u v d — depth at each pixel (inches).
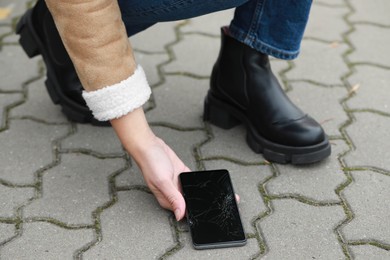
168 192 68.2
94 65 60.8
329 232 71.1
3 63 99.7
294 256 68.0
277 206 74.4
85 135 84.8
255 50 80.2
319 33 110.6
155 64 100.3
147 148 67.3
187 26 111.0
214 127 87.2
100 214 72.4
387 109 92.1
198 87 95.3
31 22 85.9
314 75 99.3
